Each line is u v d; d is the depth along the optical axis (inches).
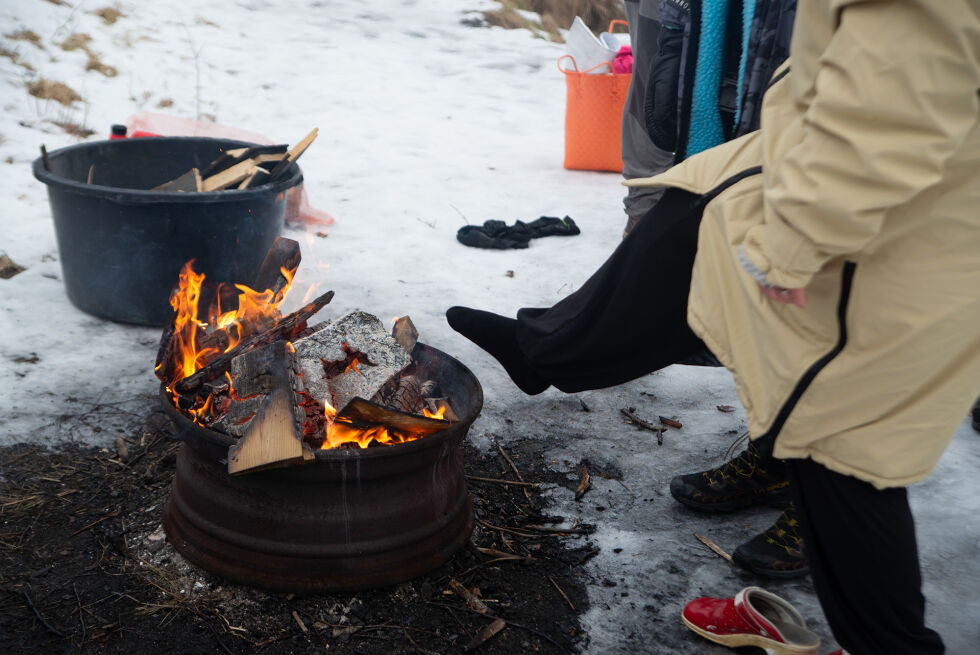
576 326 83.3
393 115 298.5
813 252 53.9
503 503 102.1
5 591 80.7
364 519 80.9
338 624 80.0
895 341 58.5
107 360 126.8
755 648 80.3
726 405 129.2
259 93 297.4
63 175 137.8
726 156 71.5
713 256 69.1
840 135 49.7
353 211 205.6
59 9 301.1
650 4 150.9
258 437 75.2
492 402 125.2
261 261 140.3
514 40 417.7
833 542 64.2
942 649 65.6
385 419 80.2
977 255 57.0
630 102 163.8
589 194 235.5
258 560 81.5
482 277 172.6
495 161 262.1
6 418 108.1
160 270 132.8
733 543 96.8
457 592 85.5
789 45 98.5
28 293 146.2
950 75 47.1
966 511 102.3
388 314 150.4
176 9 354.0
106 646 75.4
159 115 177.8
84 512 93.3
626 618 84.1
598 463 112.1
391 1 436.5
